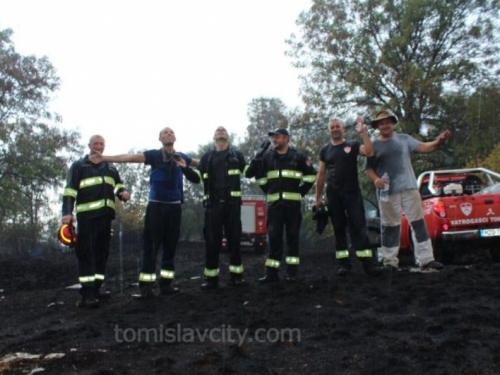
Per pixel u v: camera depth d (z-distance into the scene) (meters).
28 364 4.37
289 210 7.42
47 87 27.34
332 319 5.17
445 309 5.12
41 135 26.91
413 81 23.73
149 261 7.12
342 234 7.71
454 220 9.10
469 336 4.35
